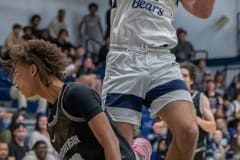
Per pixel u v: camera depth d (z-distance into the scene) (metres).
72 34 18.66
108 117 3.57
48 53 3.30
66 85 3.27
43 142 8.84
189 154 3.91
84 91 3.24
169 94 3.97
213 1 4.27
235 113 14.62
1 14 17.36
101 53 16.61
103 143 3.19
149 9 4.09
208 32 19.97
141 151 3.93
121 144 3.38
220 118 12.84
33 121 12.52
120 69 4.11
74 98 3.22
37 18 16.72
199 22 19.91
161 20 4.11
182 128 3.88
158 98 3.99
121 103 4.06
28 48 3.30
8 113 11.81
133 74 4.06
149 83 4.04
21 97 12.75
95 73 15.23
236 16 19.95
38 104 12.44
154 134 11.52
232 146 12.08
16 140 9.10
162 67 4.04
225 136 12.58
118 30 4.14
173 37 4.14
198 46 19.94
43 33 15.90
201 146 6.32
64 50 15.16
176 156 3.96
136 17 4.10
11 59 3.36
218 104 13.69
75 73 13.59
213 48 19.95
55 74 3.32
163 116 4.00
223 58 19.28
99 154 3.27
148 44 4.07
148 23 4.09
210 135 11.45
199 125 6.26
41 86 3.31
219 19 19.88
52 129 3.38
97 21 18.33
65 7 18.56
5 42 15.01
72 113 3.24
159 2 4.10
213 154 11.33
